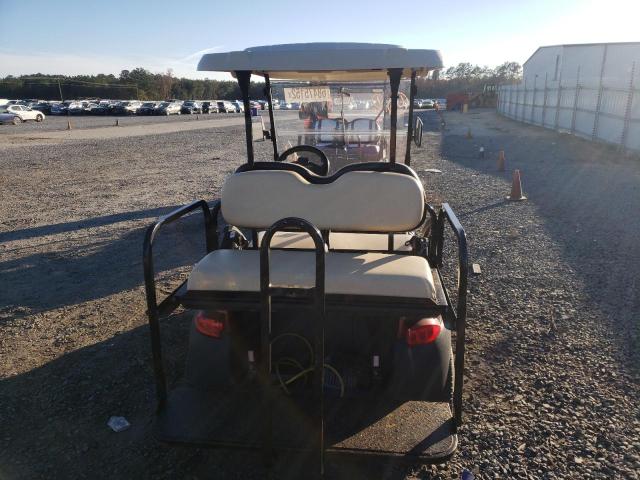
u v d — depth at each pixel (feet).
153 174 47.47
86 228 27.37
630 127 58.54
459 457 9.78
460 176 43.57
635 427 10.55
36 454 9.91
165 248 23.30
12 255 22.65
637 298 16.99
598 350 13.64
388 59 8.96
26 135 93.09
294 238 11.62
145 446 10.16
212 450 10.04
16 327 15.31
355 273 8.79
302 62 9.09
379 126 18.24
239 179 9.71
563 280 18.75
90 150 68.64
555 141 76.13
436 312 8.62
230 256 9.79
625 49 86.79
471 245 23.27
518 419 10.87
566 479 9.20
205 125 125.49
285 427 8.86
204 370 9.87
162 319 15.72
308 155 18.26
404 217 9.40
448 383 9.78
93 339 14.49
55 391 11.97
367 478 9.30
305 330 9.98
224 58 9.34
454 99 207.10
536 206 31.58
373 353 9.87
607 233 25.04
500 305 16.60
